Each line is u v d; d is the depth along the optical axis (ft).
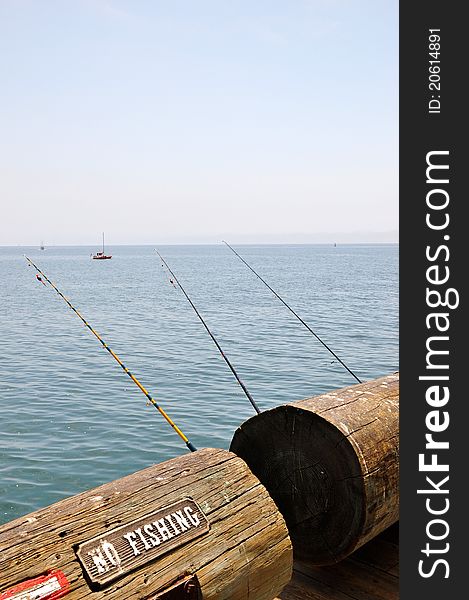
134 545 7.47
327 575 11.18
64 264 353.72
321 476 10.37
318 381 48.67
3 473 29.63
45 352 62.85
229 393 44.65
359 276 211.61
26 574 6.70
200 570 7.79
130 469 30.17
